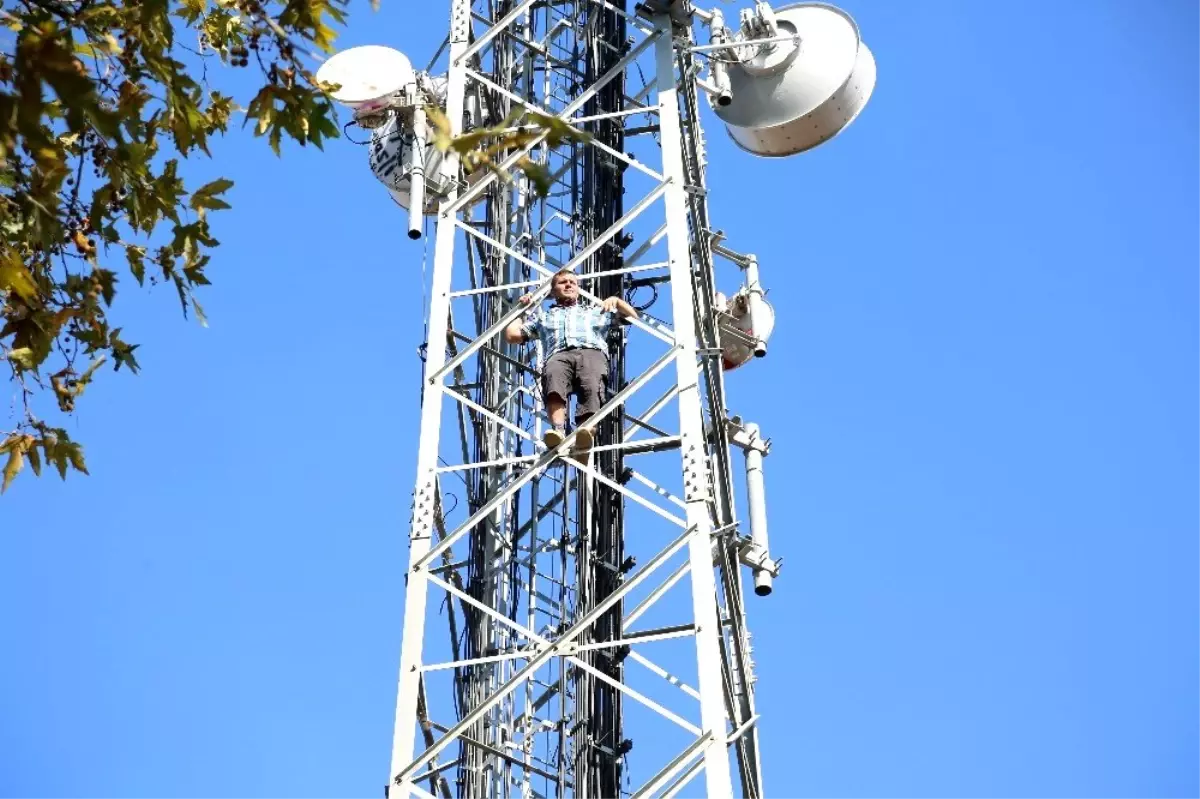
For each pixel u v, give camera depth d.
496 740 18.17
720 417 19.67
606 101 20.31
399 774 14.84
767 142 21.47
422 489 16.31
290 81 9.73
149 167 10.09
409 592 15.68
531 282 18.05
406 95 19.69
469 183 19.34
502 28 19.67
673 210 17.48
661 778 14.20
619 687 14.66
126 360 10.43
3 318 10.28
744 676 18.88
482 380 19.83
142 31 9.91
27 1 9.59
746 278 22.23
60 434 10.28
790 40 20.92
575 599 17.95
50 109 9.27
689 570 15.23
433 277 17.70
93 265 10.09
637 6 19.45
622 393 16.45
